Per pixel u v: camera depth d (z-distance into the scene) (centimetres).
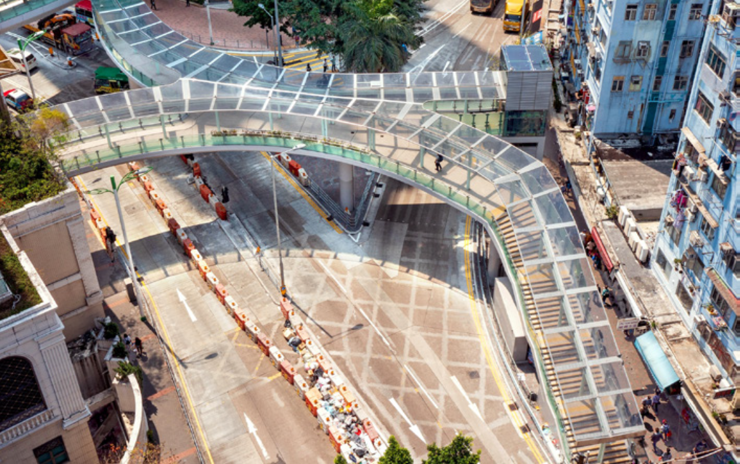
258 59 9394
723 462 4875
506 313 5684
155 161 7850
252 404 5450
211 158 7862
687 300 5409
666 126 6888
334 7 8300
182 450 5153
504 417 5303
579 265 5431
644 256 5969
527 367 5619
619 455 4859
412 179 6184
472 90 6969
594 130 6988
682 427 5197
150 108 6788
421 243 6812
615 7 6306
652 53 6481
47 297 4178
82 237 5538
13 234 5166
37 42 9888
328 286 6369
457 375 5603
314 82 7262
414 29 8569
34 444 4512
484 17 10606
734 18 4616
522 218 5697
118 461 5369
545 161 7594
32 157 5556
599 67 6844
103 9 8412
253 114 6725
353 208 7150
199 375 5672
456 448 4262
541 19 9656
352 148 6384
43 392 4353
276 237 6888
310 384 5544
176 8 10575
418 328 5984
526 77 6638
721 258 4828
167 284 6462
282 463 5050
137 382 5397
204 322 6116
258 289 6372
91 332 5872
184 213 7181
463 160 6122
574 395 4859
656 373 5244
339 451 5072
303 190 7438
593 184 6812
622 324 5531
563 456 4962
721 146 4769
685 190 5216
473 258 6656
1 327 3981
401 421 5281
